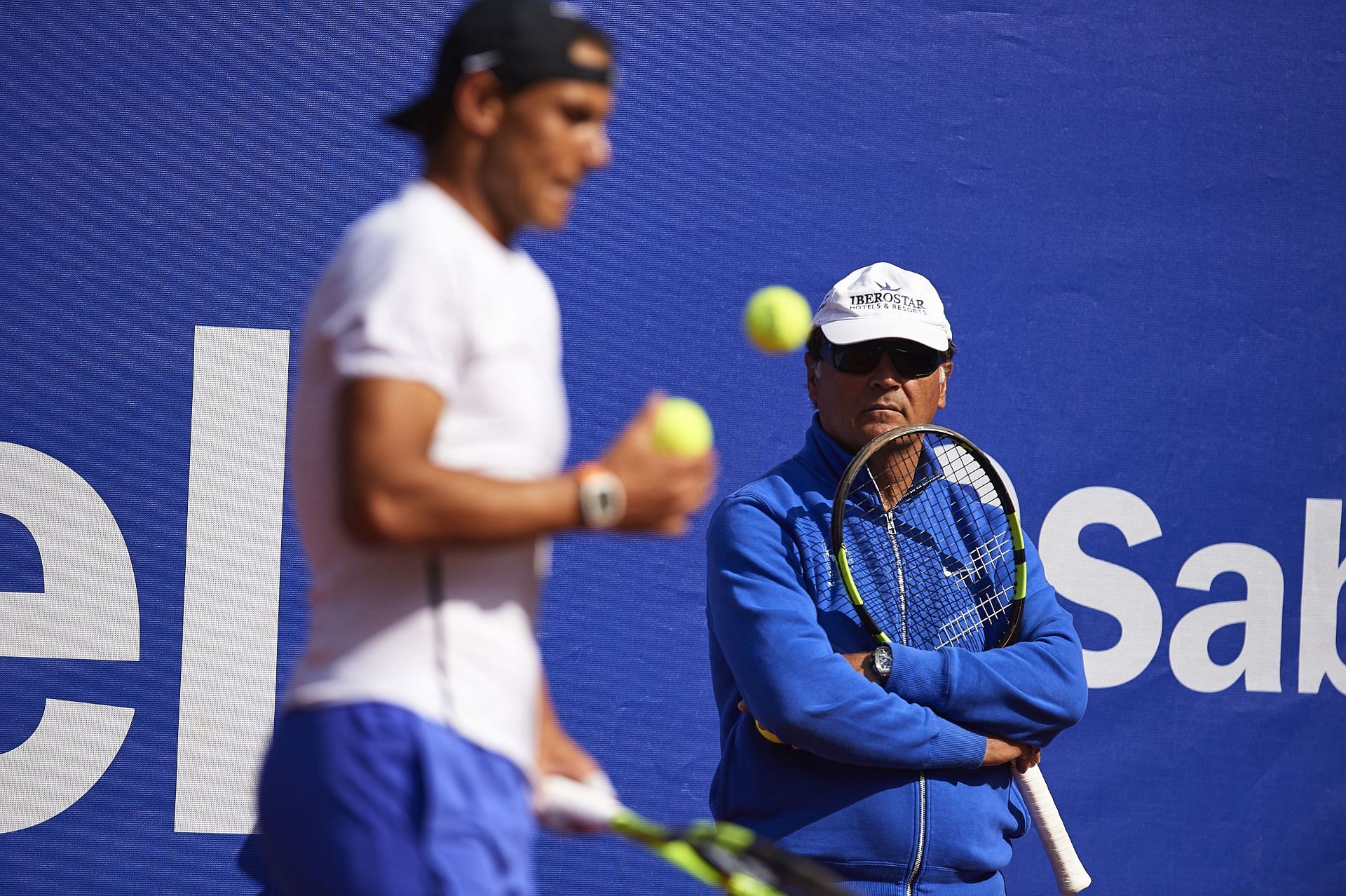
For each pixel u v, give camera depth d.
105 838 13.17
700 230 14.41
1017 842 14.50
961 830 10.20
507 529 5.30
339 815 5.41
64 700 13.18
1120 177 15.07
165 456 13.46
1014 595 10.77
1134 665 14.80
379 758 5.43
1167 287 15.10
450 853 5.45
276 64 13.74
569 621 13.96
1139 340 15.04
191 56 13.60
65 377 13.32
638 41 14.34
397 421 5.20
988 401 14.73
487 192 5.85
